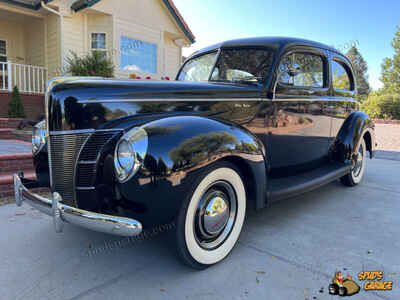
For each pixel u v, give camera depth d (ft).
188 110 7.88
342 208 11.34
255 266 7.10
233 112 8.57
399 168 19.57
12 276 6.62
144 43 34.58
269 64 9.53
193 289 6.20
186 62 12.07
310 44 10.91
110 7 31.14
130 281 6.48
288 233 8.99
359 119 13.58
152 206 5.92
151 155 5.82
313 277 6.64
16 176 8.02
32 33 34.06
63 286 6.28
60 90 6.86
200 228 6.79
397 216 10.51
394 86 74.23
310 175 10.97
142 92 7.40
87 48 31.65
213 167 6.67
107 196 6.23
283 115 10.00
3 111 28.60
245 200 7.73
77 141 6.73
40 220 9.72
